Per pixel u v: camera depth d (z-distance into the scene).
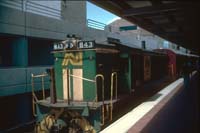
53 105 9.00
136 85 13.34
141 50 14.95
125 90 12.13
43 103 9.45
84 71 9.62
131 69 12.25
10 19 12.54
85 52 9.60
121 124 9.52
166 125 9.34
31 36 14.08
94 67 9.48
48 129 9.32
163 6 6.46
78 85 9.76
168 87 21.22
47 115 9.34
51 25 15.74
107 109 9.34
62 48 9.95
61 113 8.99
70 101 9.76
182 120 10.05
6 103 12.91
